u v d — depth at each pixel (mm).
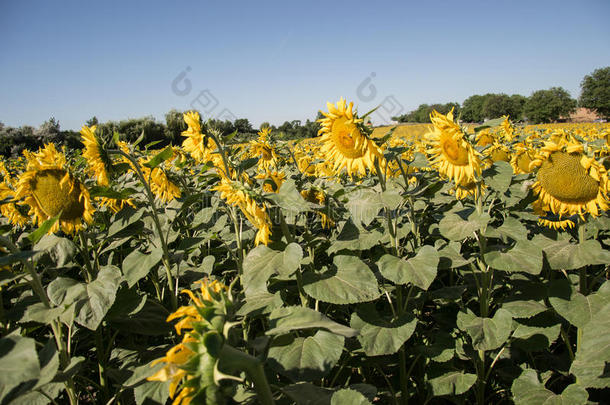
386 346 2777
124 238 3637
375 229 3828
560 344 3824
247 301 2777
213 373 1429
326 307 3787
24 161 13773
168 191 4602
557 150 3273
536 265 2881
